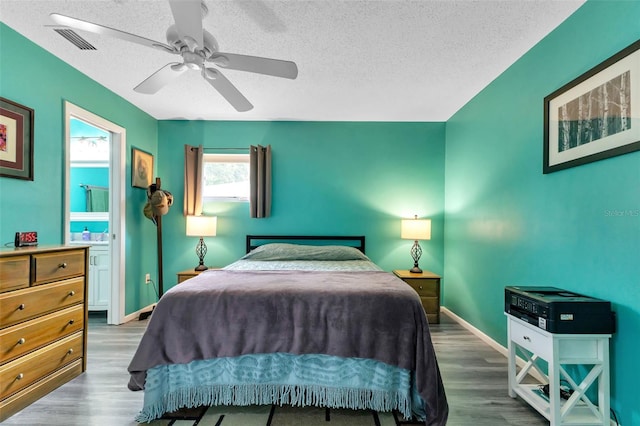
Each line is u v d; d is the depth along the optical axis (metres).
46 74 2.39
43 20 2.02
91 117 2.85
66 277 2.07
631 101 1.51
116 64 2.59
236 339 1.74
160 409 1.72
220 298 1.81
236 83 2.93
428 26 2.06
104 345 2.71
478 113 3.12
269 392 1.80
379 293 1.84
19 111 2.17
